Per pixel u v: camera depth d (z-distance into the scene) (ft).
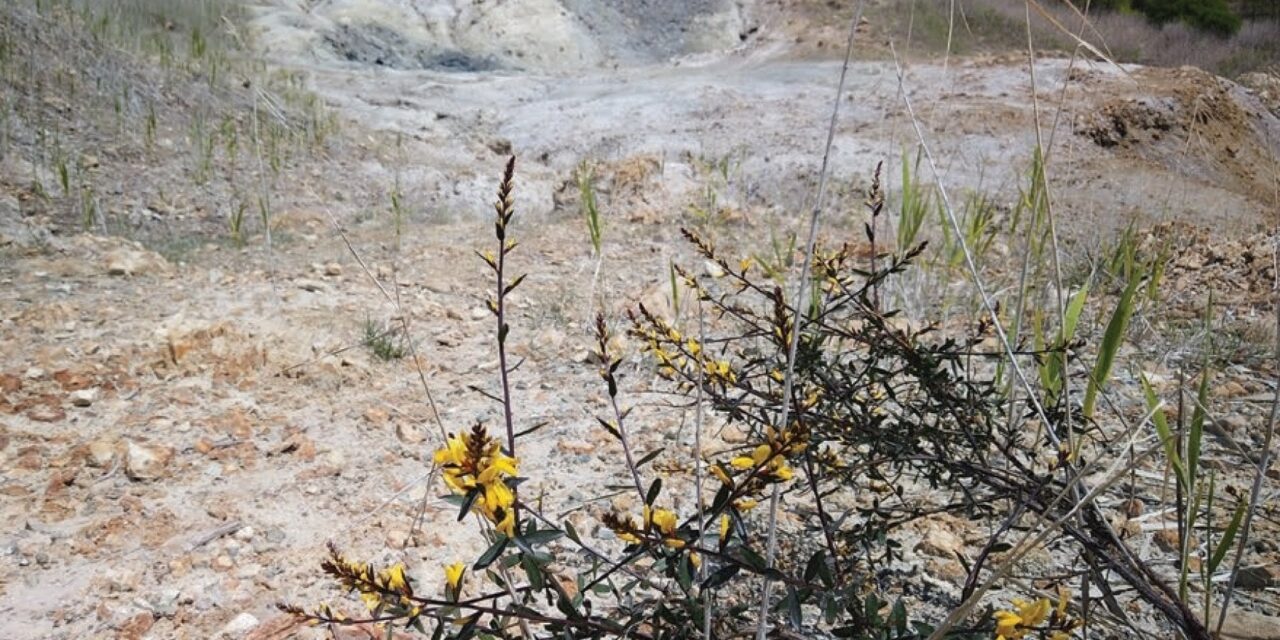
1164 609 5.94
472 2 69.72
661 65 70.44
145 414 11.29
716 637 5.16
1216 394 11.06
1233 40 79.00
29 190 21.12
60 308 14.12
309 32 58.59
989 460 8.81
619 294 17.01
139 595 8.02
